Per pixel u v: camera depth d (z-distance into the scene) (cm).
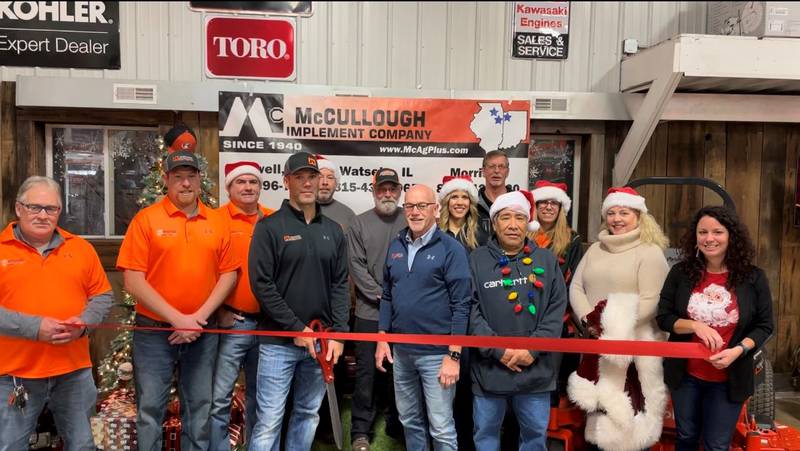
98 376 387
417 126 396
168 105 383
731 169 428
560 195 315
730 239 249
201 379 272
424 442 276
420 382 274
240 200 304
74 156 401
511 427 311
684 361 258
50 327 235
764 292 247
